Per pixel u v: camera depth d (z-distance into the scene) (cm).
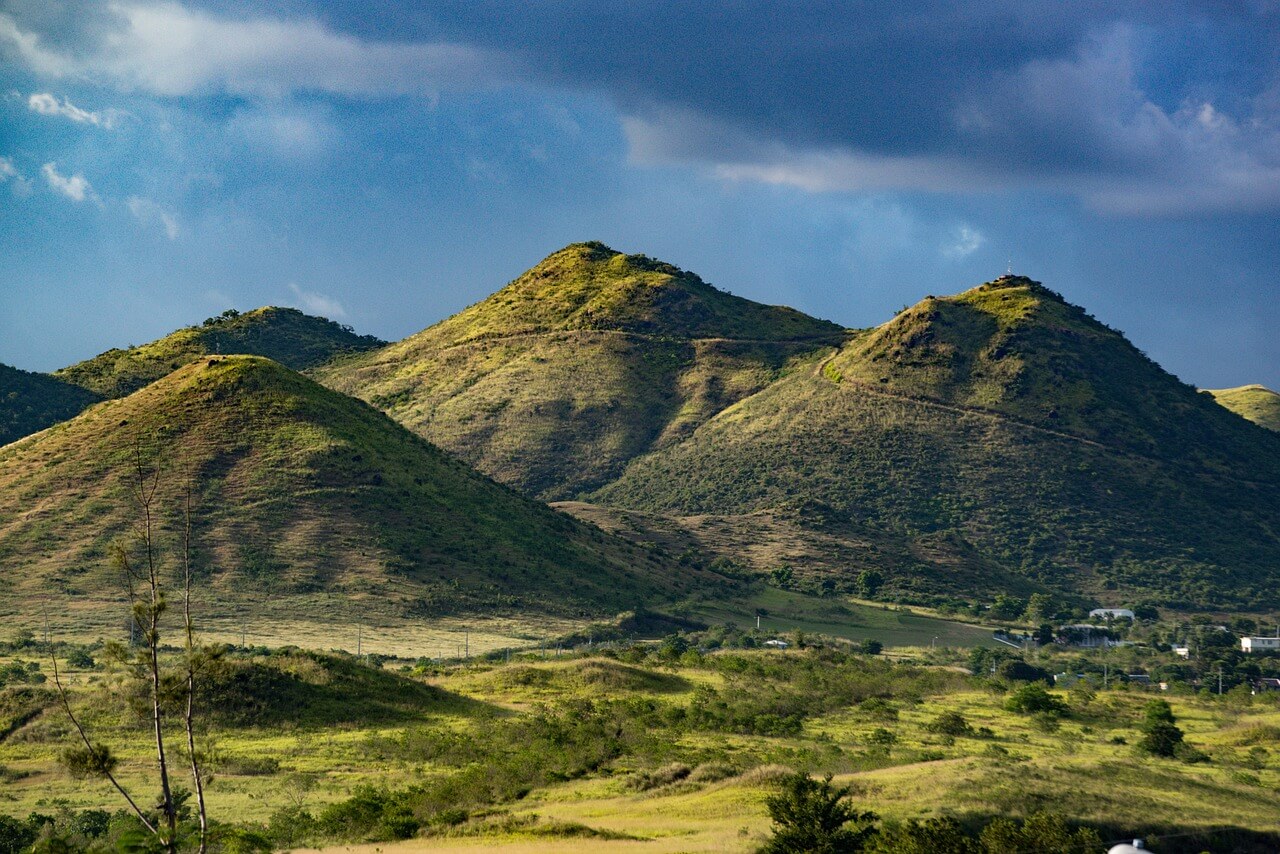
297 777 15300
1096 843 11481
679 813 12862
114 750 16562
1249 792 13750
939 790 12950
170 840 8169
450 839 11894
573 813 13138
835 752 16950
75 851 9406
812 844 10750
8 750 16800
